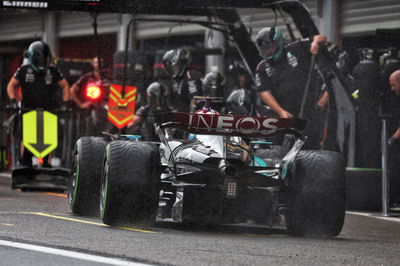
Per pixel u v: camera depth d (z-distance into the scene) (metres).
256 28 55.81
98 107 49.16
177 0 41.16
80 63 54.84
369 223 30.05
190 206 23.27
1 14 81.56
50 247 18.38
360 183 36.09
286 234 24.08
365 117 37.69
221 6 41.41
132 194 22.41
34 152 39.44
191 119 22.62
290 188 22.89
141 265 16.36
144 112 40.09
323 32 51.25
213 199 23.20
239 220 23.59
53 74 41.22
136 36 65.19
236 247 19.67
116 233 21.48
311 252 19.47
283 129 23.08
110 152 22.73
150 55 46.94
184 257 17.50
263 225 25.75
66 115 50.97
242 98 36.25
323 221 22.69
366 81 37.62
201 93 37.94
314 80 38.69
